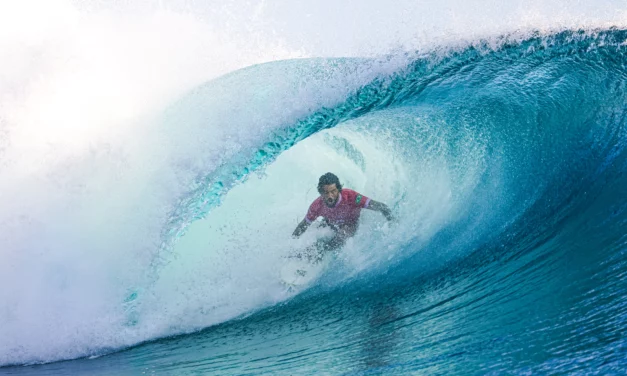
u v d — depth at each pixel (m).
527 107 23.75
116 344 18.03
